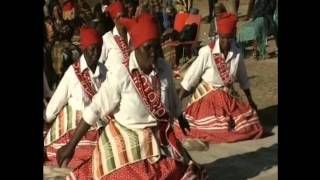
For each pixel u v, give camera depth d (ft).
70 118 21.08
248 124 23.39
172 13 34.60
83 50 21.02
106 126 17.90
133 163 17.25
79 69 21.11
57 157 17.90
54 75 29.50
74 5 31.30
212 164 20.99
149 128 17.52
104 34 23.12
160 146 17.56
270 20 35.04
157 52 17.22
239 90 28.89
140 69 17.30
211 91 23.62
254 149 22.38
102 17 24.99
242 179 19.76
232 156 21.72
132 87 17.29
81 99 21.04
